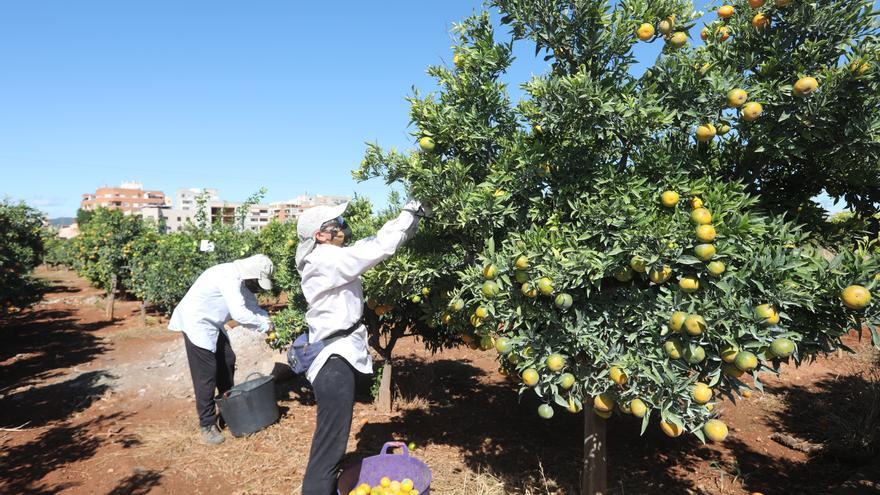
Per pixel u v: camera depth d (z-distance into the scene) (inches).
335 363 110.6
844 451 160.4
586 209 87.0
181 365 269.4
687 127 95.1
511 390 237.8
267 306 515.2
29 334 397.1
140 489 146.0
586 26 95.0
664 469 158.9
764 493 143.9
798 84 82.3
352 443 175.9
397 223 109.2
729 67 87.3
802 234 89.6
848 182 104.5
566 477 150.5
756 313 73.4
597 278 82.0
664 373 79.9
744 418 200.1
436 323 137.8
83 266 562.9
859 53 80.4
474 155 113.3
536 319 95.7
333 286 109.0
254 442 176.6
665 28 93.4
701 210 78.3
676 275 84.5
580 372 93.4
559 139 100.9
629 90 91.5
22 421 203.0
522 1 93.4
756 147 95.3
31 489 146.6
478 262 112.1
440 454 166.9
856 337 304.5
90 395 229.9
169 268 408.2
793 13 88.4
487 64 107.1
